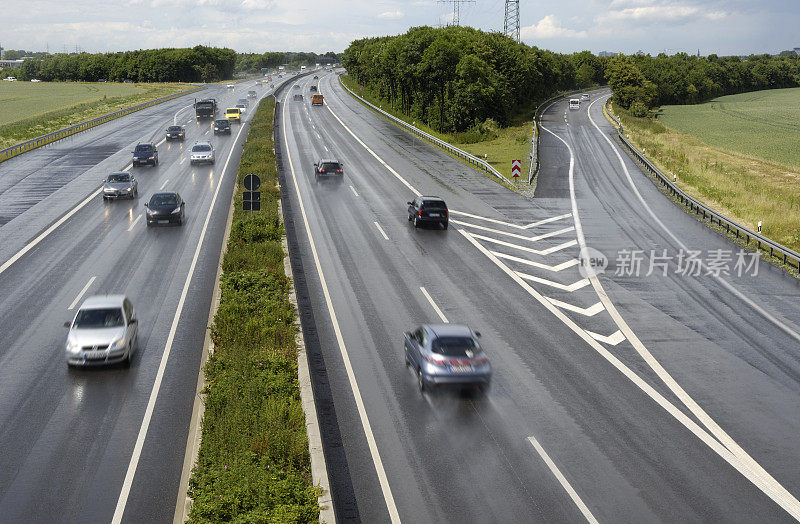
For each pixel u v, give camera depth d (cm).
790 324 2083
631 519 1088
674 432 1395
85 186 4238
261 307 1995
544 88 12625
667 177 4784
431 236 3152
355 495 1139
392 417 1430
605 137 7231
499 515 1091
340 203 3866
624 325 2055
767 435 1389
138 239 2955
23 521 1062
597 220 3566
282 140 6619
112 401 1487
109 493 1142
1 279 2391
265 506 1020
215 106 8769
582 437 1363
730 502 1144
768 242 2859
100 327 1681
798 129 10731
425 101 10044
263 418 1297
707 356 1822
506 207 3862
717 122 12006
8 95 14538
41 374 1628
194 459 1227
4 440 1315
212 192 4025
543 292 2367
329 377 1627
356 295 2272
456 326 1642
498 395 1554
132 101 11081
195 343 1827
